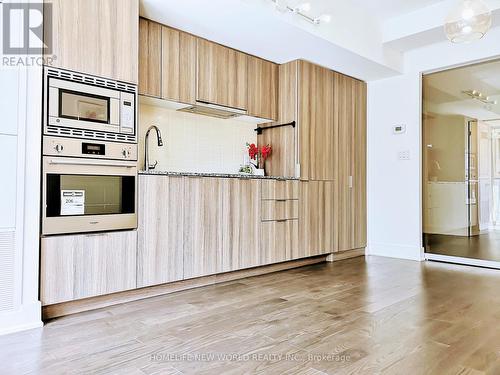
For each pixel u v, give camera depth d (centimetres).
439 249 420
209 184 296
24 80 204
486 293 278
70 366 157
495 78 381
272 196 347
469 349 176
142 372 152
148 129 319
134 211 250
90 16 233
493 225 376
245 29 309
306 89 390
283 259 355
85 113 229
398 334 195
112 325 208
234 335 193
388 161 450
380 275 342
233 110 351
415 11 381
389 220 449
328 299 261
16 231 200
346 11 357
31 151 206
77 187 225
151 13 279
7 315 196
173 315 226
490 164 379
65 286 218
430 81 433
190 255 281
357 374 151
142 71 286
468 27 211
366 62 394
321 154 404
